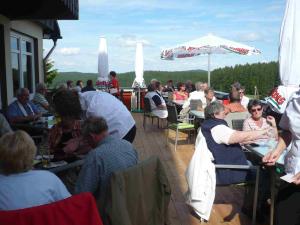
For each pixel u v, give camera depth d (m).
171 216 3.97
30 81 10.02
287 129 2.75
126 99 14.20
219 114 3.86
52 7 6.58
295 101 2.56
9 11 6.90
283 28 4.36
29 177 1.95
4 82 7.41
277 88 4.47
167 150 7.27
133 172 2.24
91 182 2.42
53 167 2.94
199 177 3.67
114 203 2.09
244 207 4.02
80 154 3.35
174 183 5.11
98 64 14.30
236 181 3.73
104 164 2.43
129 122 3.98
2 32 7.34
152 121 10.84
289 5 4.29
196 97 8.53
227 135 3.71
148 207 2.40
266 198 3.80
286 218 2.70
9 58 7.71
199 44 9.35
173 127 7.38
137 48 14.46
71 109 3.39
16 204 1.87
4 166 1.94
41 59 10.94
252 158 4.19
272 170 3.31
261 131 3.73
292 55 4.32
